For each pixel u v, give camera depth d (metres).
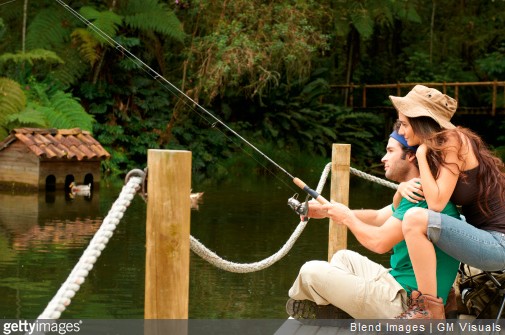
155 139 36.72
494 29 51.97
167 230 6.07
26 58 32.75
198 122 39.09
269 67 40.84
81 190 26.12
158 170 6.05
